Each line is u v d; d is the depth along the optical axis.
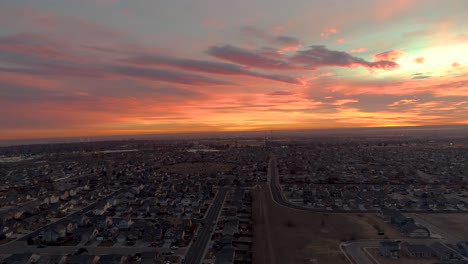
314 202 151.25
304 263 86.44
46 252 95.88
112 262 86.06
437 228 113.38
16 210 137.75
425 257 89.31
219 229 115.31
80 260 86.81
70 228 114.81
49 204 155.62
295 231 112.00
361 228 114.38
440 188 182.88
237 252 93.81
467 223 118.75
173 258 90.12
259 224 120.06
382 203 147.75
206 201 158.62
